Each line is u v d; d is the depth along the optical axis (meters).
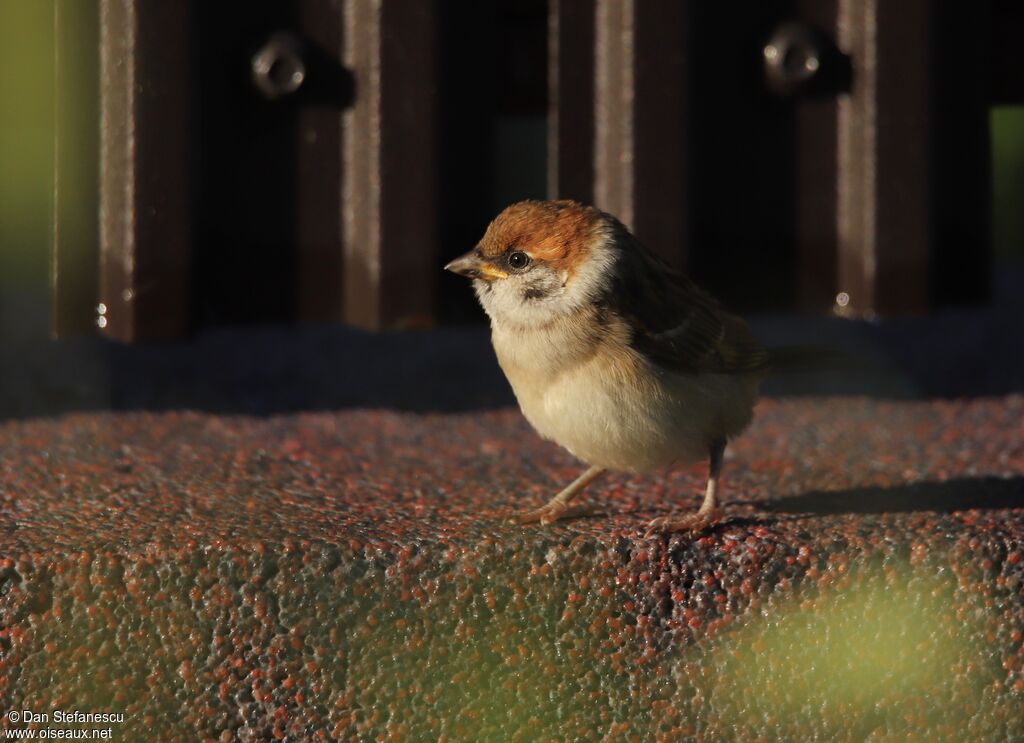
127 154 9.39
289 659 7.02
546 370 7.63
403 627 7.05
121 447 9.31
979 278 10.23
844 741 7.16
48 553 6.89
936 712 7.14
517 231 7.68
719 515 7.46
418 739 7.11
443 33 9.57
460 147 9.78
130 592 6.91
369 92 9.54
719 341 7.89
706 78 9.80
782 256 10.02
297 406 10.62
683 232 9.77
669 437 7.65
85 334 9.64
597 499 8.16
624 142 9.70
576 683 7.14
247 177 9.65
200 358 12.10
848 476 8.70
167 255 9.48
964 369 11.79
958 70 10.00
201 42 9.46
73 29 9.36
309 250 9.77
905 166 9.84
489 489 8.44
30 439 9.46
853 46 9.80
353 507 7.88
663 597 7.11
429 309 9.73
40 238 16.03
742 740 7.16
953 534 7.21
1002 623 7.09
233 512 7.69
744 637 7.12
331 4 9.55
